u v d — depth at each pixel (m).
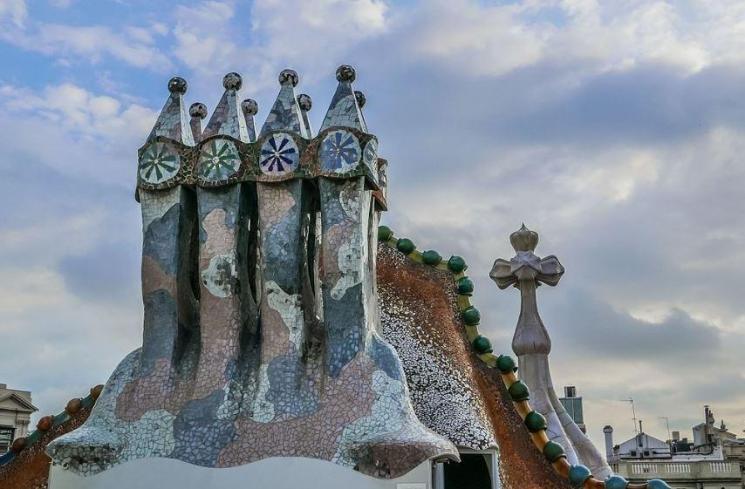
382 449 11.30
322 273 13.09
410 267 16.73
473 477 15.50
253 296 13.52
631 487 13.82
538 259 19.36
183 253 13.30
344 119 13.02
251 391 12.37
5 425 30.30
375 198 14.43
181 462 11.89
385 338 15.38
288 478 11.55
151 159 13.37
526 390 15.45
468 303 16.48
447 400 14.20
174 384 12.66
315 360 12.52
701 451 64.44
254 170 13.00
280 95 13.52
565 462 14.84
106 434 12.33
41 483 15.38
